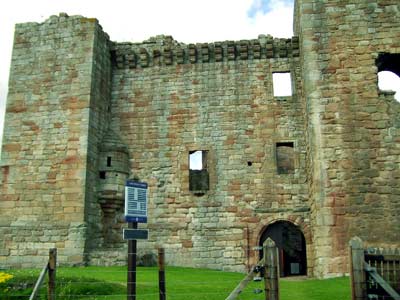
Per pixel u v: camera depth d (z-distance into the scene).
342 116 21.66
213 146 25.28
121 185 24.77
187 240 24.23
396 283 10.66
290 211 23.86
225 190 24.61
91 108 24.28
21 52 25.62
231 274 21.16
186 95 26.20
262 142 24.98
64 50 25.20
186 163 25.28
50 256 11.84
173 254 24.12
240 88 25.84
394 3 22.69
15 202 23.45
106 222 24.55
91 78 24.55
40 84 24.95
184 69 26.58
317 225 20.78
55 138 24.00
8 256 22.69
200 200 24.69
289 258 30.92
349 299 13.41
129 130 26.19
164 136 25.83
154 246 24.34
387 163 21.00
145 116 26.27
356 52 22.28
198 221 24.41
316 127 21.73
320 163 21.30
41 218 23.02
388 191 20.69
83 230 22.45
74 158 23.52
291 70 25.69
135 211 11.59
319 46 22.59
